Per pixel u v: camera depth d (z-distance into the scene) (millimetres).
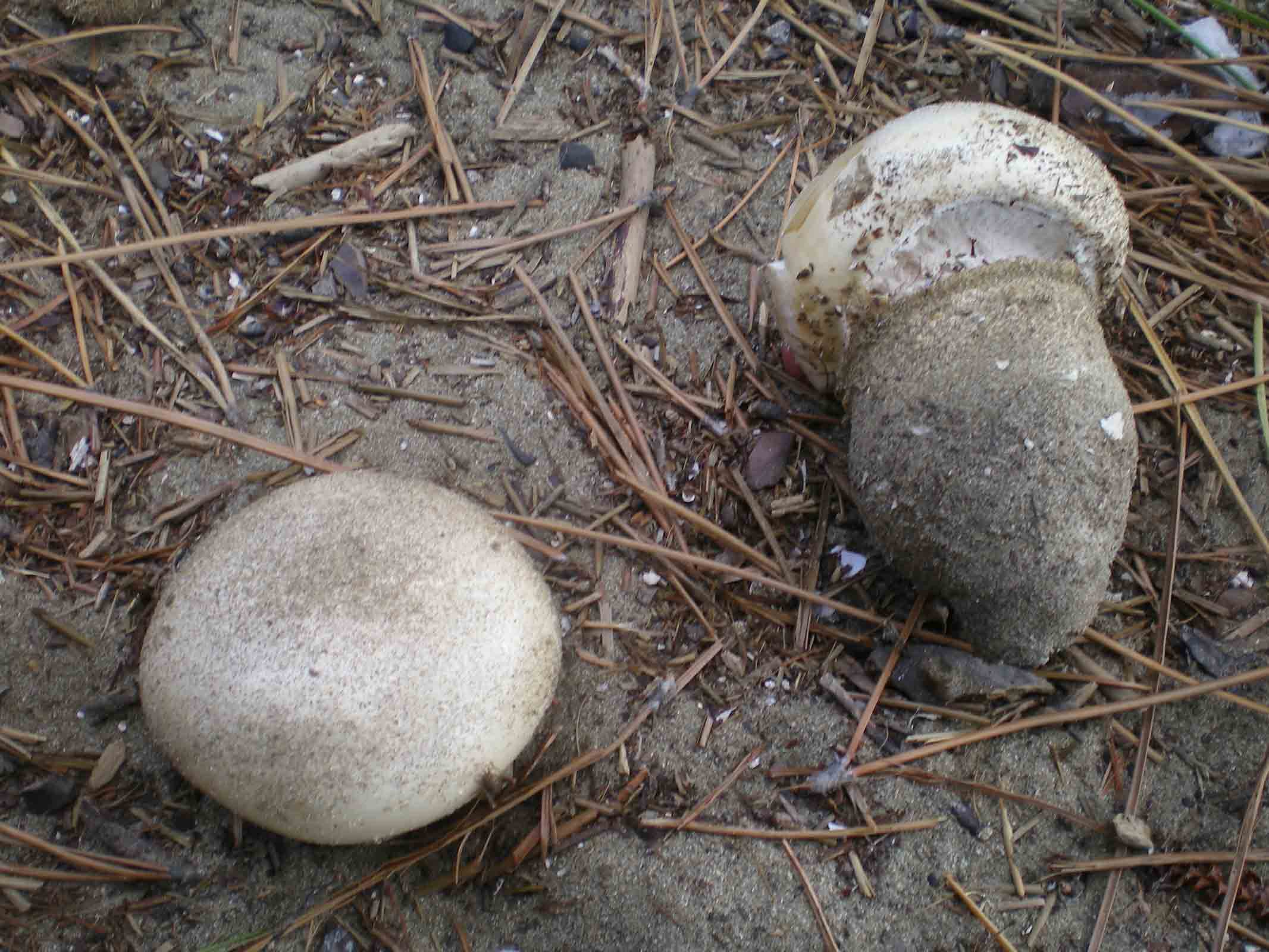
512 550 275
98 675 304
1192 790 311
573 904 290
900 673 313
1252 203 370
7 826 284
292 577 253
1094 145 392
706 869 295
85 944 280
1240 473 347
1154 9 400
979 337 287
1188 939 297
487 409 345
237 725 245
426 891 289
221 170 368
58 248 350
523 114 388
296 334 350
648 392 350
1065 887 300
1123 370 357
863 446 300
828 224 299
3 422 328
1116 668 322
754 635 322
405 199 372
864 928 292
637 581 326
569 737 305
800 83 403
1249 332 366
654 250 375
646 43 404
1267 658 323
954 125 293
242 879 288
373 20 397
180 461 330
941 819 303
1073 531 281
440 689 249
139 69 380
